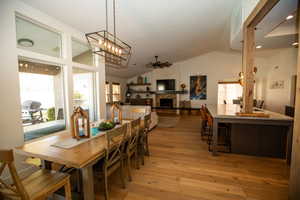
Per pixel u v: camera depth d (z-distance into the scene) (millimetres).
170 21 3805
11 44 2201
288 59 5363
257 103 7039
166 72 9180
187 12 3506
